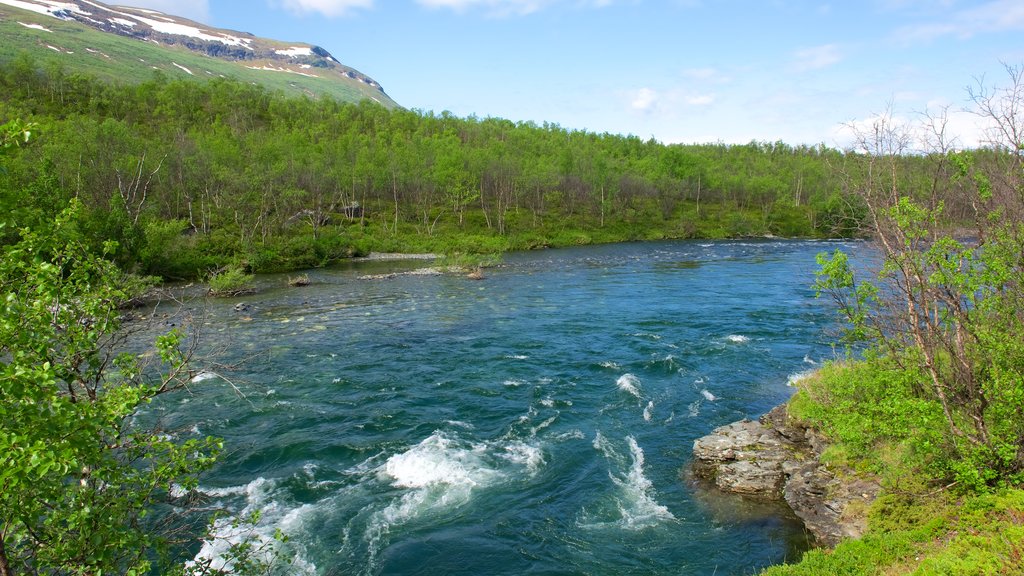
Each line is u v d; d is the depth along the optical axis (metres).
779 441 18.06
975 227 12.61
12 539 6.88
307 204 95.25
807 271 55.94
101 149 67.69
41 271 6.68
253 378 25.61
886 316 13.74
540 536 14.26
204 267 58.81
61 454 5.82
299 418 21.25
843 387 16.23
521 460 18.03
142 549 7.87
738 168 155.38
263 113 171.12
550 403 22.62
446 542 14.05
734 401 22.47
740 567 12.92
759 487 15.90
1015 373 11.30
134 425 20.11
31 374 5.82
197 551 13.09
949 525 11.41
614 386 24.34
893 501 13.22
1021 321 11.92
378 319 37.53
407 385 24.81
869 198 11.97
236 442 19.25
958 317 11.91
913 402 12.25
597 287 49.34
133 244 49.88
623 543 13.96
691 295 44.22
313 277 59.03
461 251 81.06
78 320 7.96
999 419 11.73
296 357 28.81
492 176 110.31
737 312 37.44
